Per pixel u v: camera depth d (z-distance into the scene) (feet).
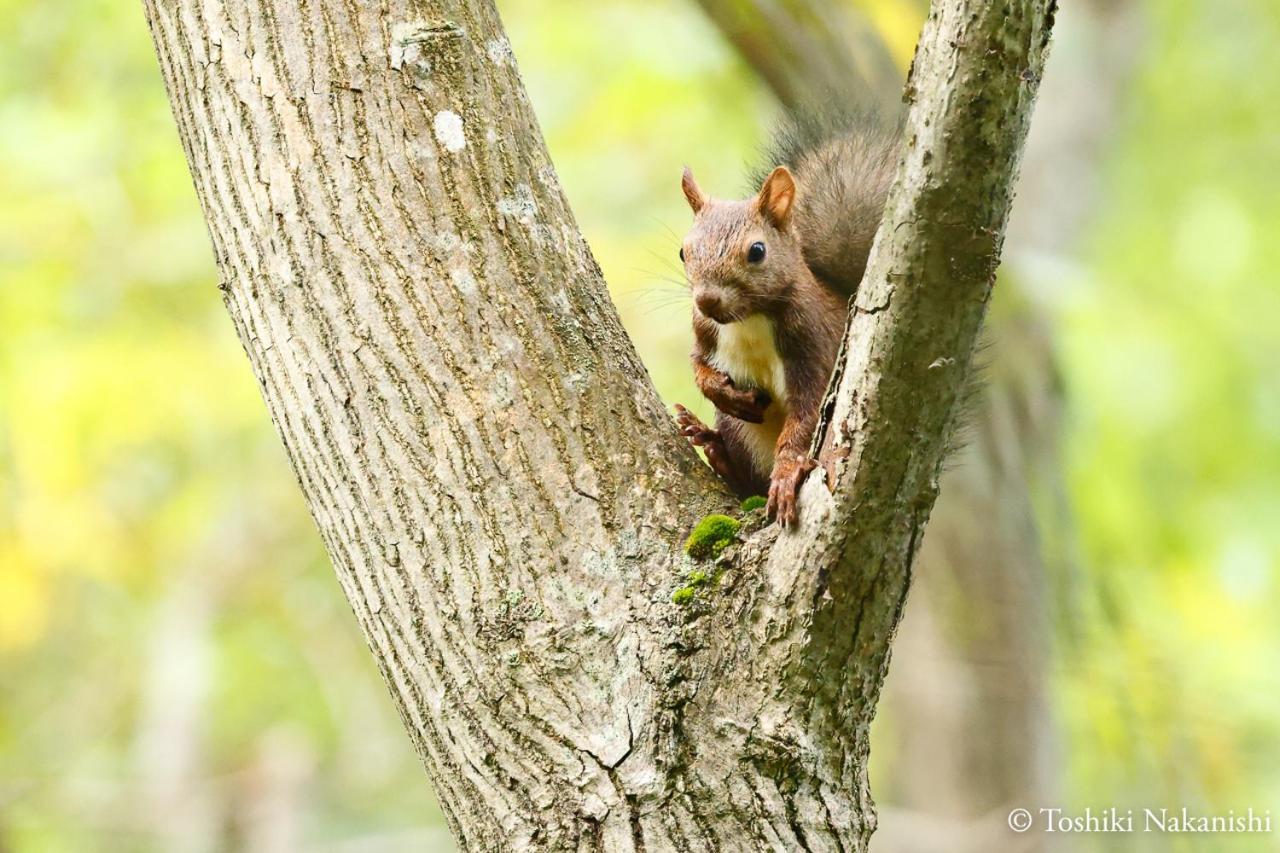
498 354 17.97
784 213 26.16
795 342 25.62
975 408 24.12
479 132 18.65
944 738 42.50
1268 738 41.47
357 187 17.97
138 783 58.34
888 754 45.11
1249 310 68.90
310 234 17.88
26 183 52.54
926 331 16.24
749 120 49.85
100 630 66.59
